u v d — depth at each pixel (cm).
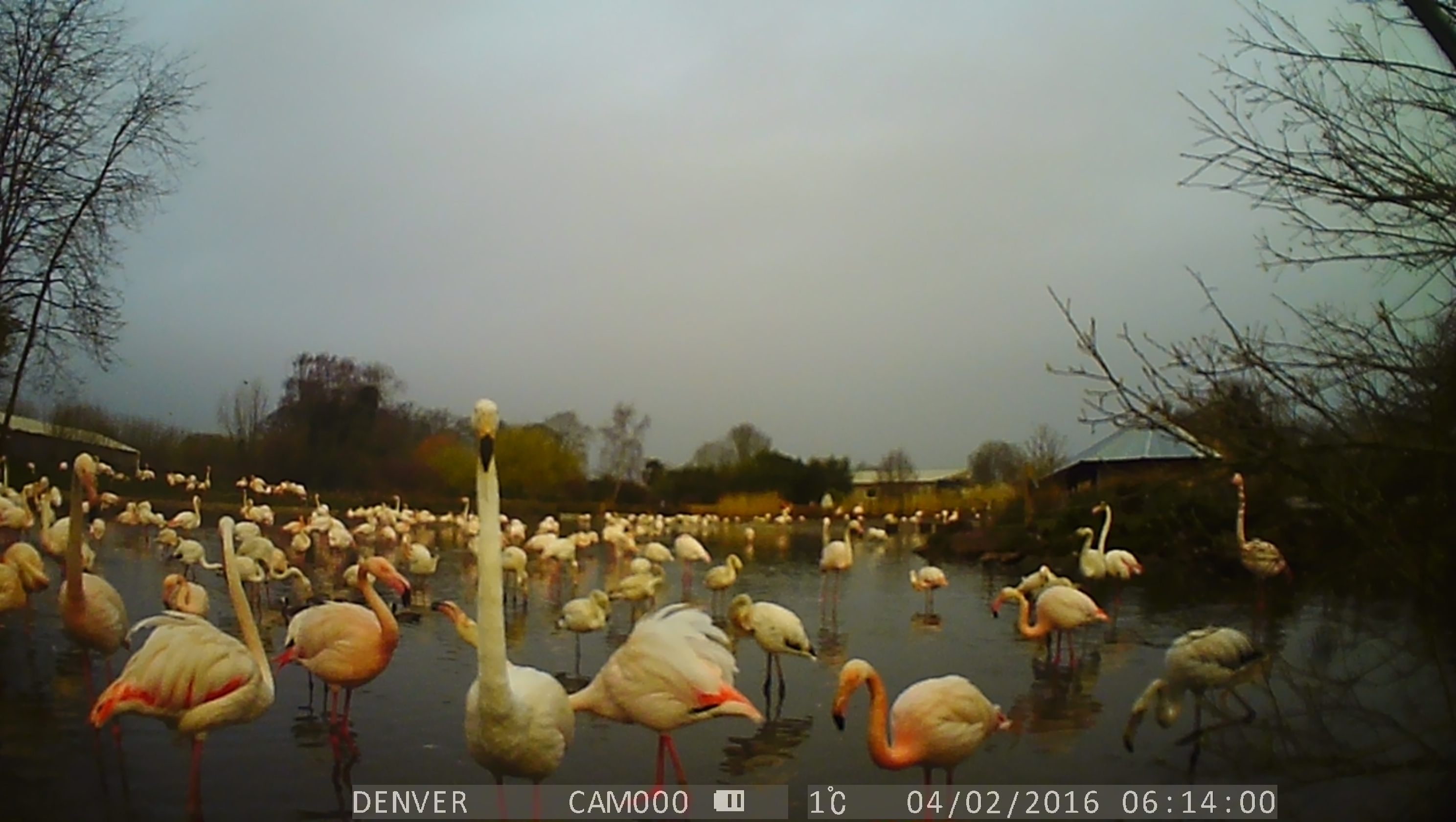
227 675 745
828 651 1484
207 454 5872
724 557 3706
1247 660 896
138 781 802
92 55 1862
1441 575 714
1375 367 738
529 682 701
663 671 780
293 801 769
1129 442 4012
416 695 1123
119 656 1245
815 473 7800
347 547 2845
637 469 7544
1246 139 800
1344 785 808
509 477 6250
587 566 2917
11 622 1486
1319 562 890
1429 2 622
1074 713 1081
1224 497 1010
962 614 1948
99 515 4094
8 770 815
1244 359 727
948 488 8194
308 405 6006
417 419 6419
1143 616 1853
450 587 2238
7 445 2512
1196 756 887
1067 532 3002
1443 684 738
